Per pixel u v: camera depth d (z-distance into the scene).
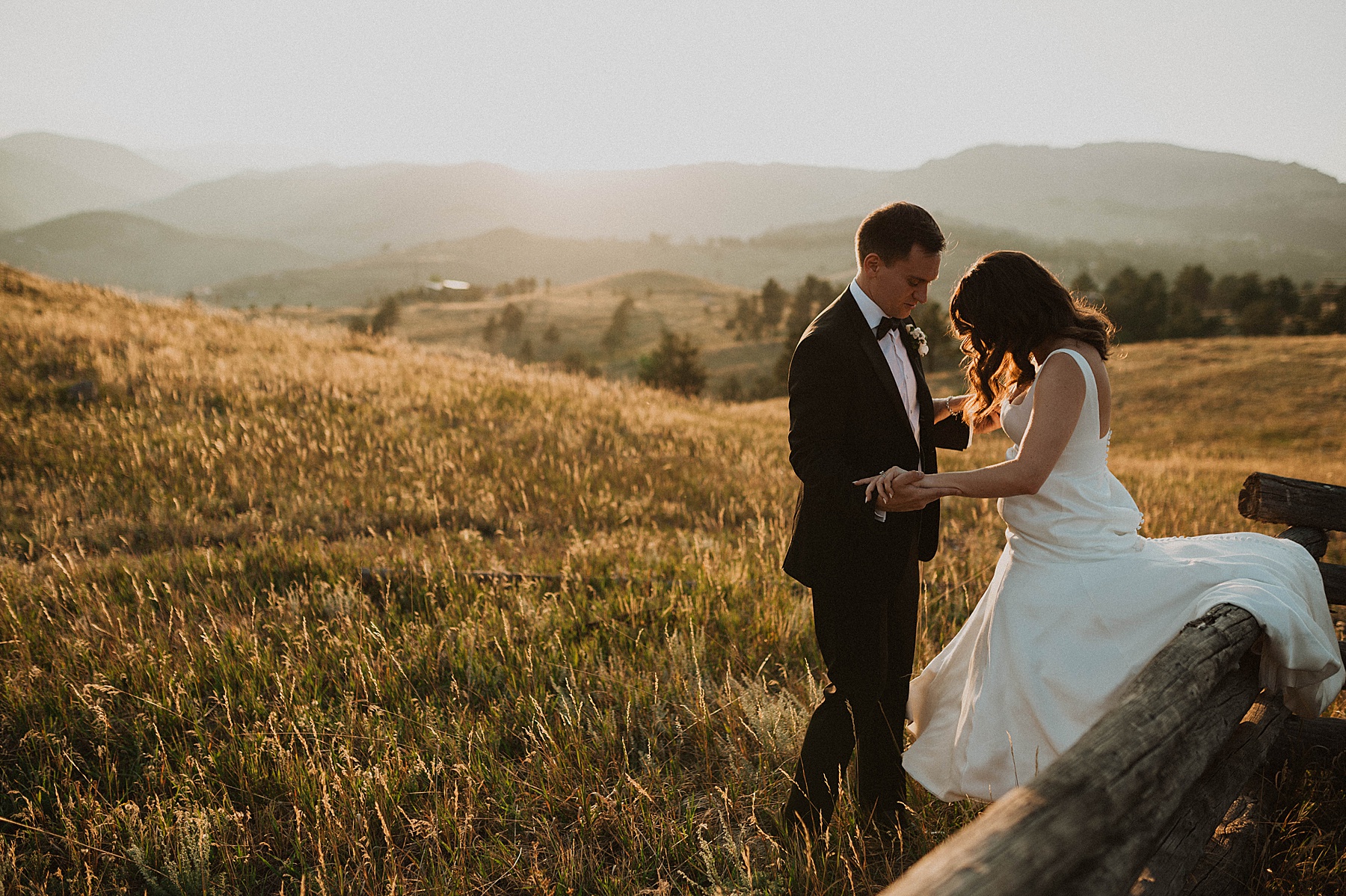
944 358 68.25
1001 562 2.72
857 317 2.57
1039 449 2.27
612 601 4.50
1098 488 2.46
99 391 9.95
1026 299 2.35
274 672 3.62
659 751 3.12
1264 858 2.22
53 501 6.46
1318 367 37.94
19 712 3.41
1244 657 2.28
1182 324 89.06
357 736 3.20
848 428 2.60
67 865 2.68
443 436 9.25
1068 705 2.31
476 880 2.49
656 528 6.43
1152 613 2.29
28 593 4.59
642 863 2.51
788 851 2.44
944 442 3.07
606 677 3.55
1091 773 1.34
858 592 2.56
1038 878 1.07
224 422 9.13
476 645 3.90
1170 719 1.62
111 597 4.56
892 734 2.71
